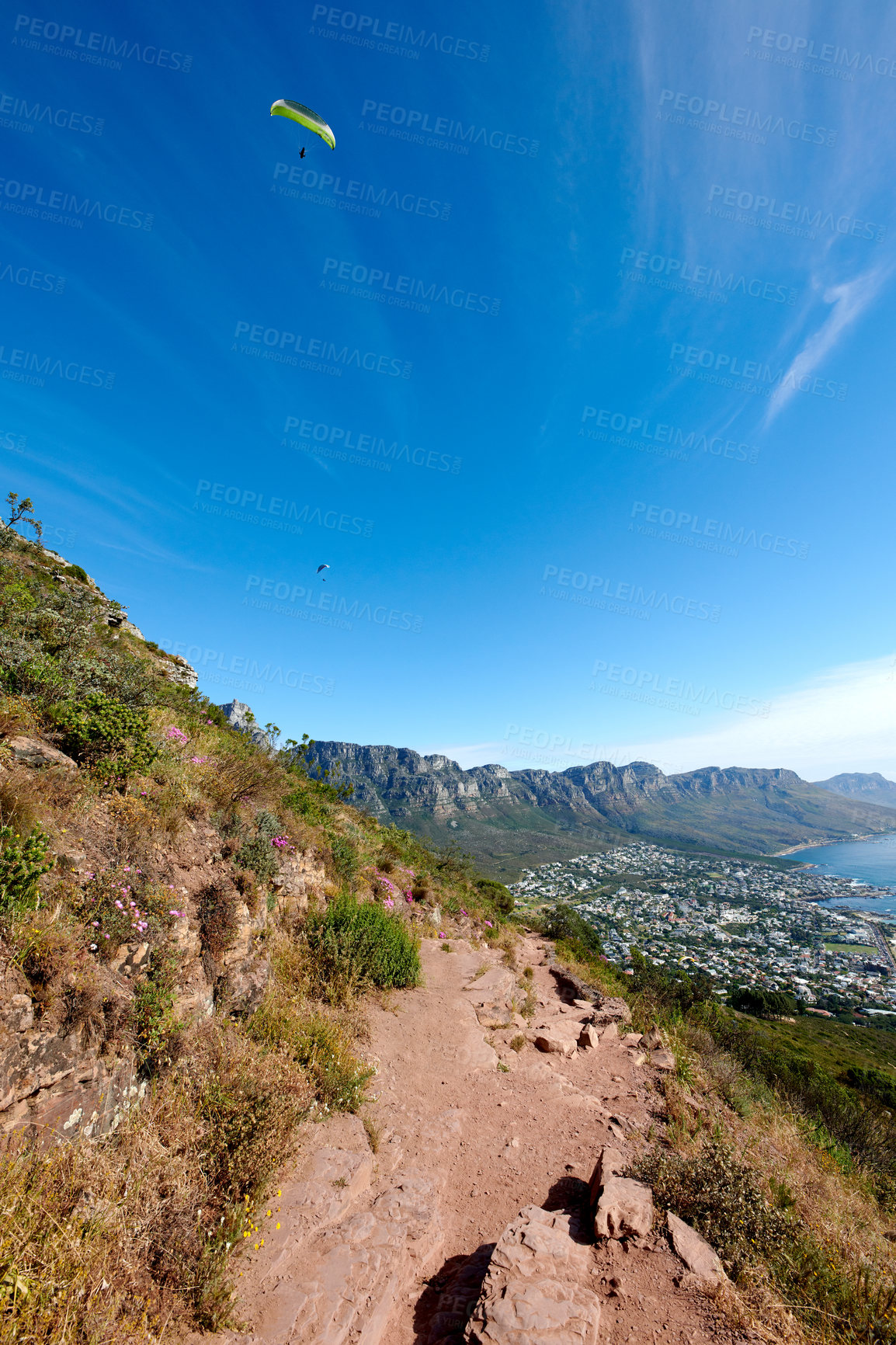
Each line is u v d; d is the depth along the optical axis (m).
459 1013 8.48
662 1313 3.05
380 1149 4.87
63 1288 2.42
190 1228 3.16
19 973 3.27
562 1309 2.90
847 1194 6.19
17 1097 2.98
